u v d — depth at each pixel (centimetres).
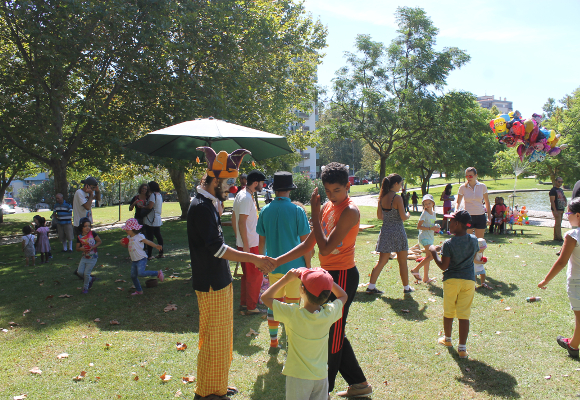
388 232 593
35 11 1088
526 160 1301
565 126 2083
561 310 511
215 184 309
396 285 648
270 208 423
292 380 263
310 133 2073
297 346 263
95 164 1304
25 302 591
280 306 265
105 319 511
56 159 1189
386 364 382
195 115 1195
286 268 409
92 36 1139
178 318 513
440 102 1909
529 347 412
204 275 305
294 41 1839
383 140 2089
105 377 359
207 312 307
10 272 805
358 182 7925
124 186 3666
